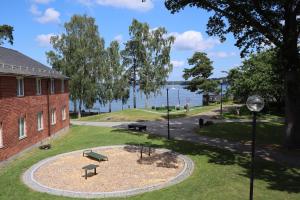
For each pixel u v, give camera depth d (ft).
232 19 72.38
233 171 54.95
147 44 201.67
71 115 215.10
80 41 182.80
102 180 51.88
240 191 43.98
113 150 75.56
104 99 205.36
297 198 41.65
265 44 77.61
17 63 83.15
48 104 96.73
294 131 73.46
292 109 73.20
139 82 212.02
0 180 51.88
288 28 67.26
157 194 43.50
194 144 82.28
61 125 112.27
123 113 178.29
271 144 80.94
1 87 64.34
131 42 201.57
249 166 58.70
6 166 63.72
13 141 69.77
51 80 100.94
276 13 70.03
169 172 55.77
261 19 70.54
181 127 119.75
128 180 51.57
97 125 138.62
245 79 147.33
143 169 58.23
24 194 44.80
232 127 109.40
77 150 75.36
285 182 48.67
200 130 107.96
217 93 239.09
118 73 205.05
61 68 183.62
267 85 140.67
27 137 78.54
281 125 113.19
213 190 44.34
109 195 43.88
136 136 96.37
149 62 202.59
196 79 227.81
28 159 67.77
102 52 194.29
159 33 200.23
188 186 46.42
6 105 66.54
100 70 191.83
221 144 82.48
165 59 201.57
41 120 91.04
